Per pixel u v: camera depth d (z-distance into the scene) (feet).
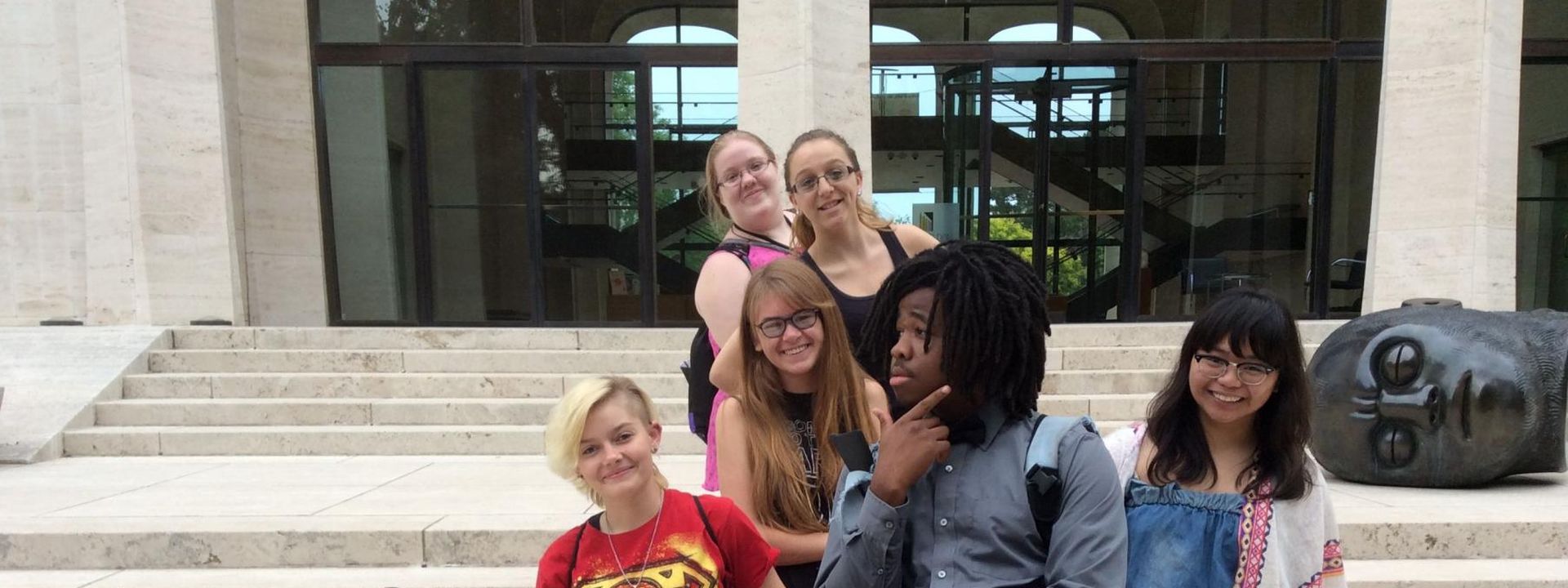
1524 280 33.83
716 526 6.19
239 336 23.94
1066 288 33.96
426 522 12.62
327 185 34.17
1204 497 5.65
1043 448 4.47
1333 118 32.50
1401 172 25.50
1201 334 5.66
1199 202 33.63
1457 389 13.57
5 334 23.00
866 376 6.38
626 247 34.78
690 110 34.27
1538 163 33.42
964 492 4.48
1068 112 33.45
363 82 34.01
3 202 30.42
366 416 20.57
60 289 30.58
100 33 28.02
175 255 28.60
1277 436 5.58
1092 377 21.39
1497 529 11.69
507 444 19.35
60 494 14.88
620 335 24.81
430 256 34.63
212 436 19.29
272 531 12.21
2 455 18.16
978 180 33.73
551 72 34.04
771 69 26.81
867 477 4.68
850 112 27.40
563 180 34.50
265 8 32.01
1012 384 4.50
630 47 33.99
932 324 4.46
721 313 7.33
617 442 6.13
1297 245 33.47
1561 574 10.98
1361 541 11.69
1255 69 32.91
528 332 24.77
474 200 34.55
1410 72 25.35
